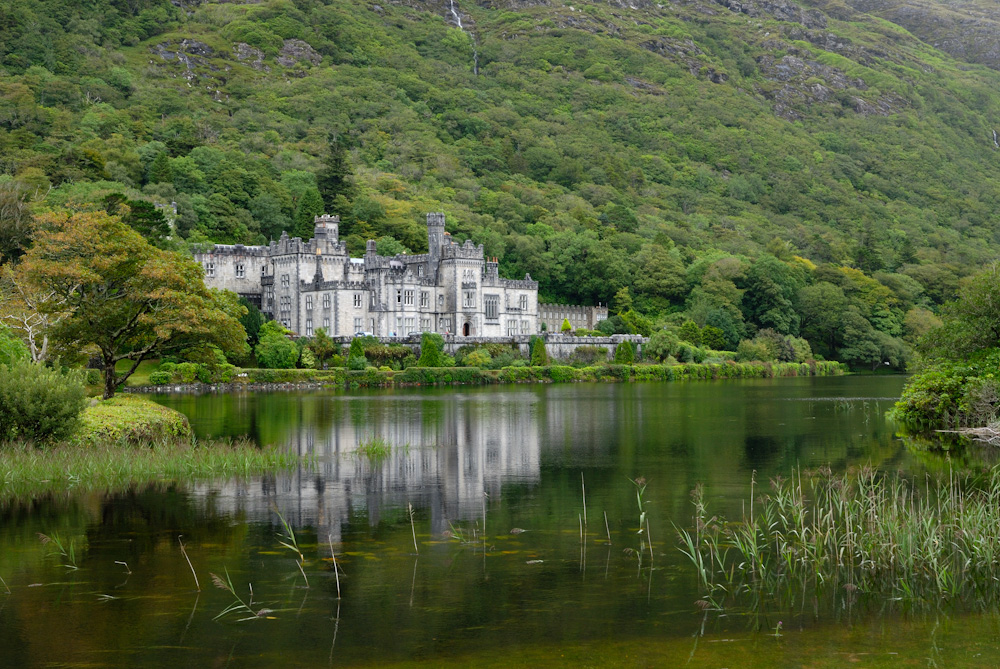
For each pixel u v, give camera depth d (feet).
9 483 158.61
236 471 174.29
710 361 629.51
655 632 90.58
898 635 90.27
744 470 178.40
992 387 230.07
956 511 126.82
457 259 643.04
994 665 83.41
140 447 182.70
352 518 134.51
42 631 90.53
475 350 572.92
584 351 610.24
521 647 86.94
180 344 265.54
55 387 180.75
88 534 124.26
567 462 189.67
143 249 253.85
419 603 98.07
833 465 182.50
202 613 95.20
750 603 98.84
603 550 117.80
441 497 150.41
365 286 609.83
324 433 242.37
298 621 93.04
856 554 114.42
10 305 284.41
